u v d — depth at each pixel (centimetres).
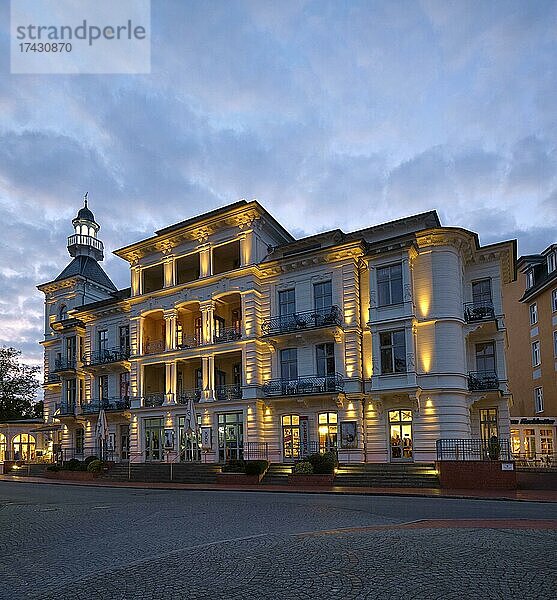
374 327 2980
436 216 3291
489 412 3077
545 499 1878
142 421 3788
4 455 5112
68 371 4441
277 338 3281
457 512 1537
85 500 2062
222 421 3412
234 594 654
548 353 4262
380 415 2969
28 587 746
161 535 1165
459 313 2955
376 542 938
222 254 3819
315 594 644
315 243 3409
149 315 3941
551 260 4278
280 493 2288
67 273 4994
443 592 638
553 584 663
